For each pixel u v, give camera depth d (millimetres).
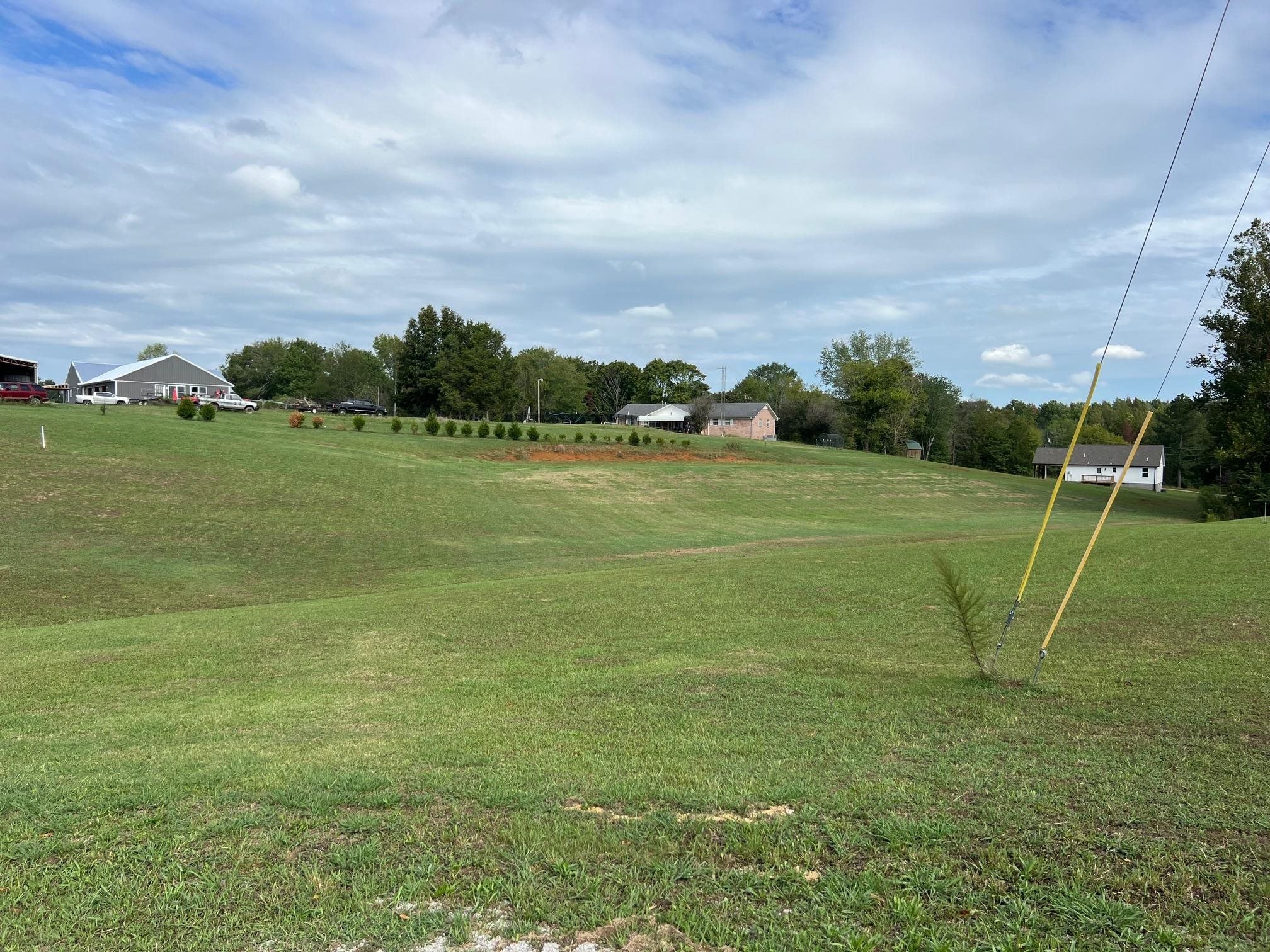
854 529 39156
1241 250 50750
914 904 3795
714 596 15430
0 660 12008
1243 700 7250
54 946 3699
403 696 9117
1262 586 13625
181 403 58469
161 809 5301
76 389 97000
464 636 12891
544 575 24688
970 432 132625
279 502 34688
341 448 51375
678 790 5371
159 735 7629
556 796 5395
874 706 7660
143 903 4066
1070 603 13141
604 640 12008
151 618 16625
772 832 4629
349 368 132250
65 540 25844
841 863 4270
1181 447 109125
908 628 11961
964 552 20344
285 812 5184
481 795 5410
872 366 115625
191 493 34125
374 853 4527
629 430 87062
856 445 116375
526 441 64625
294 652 12117
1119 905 3711
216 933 3781
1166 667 8695
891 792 5199
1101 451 105812
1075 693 7793
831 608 13820
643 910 3857
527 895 4016
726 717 7504
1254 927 3541
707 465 60125
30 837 4895
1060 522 46750
